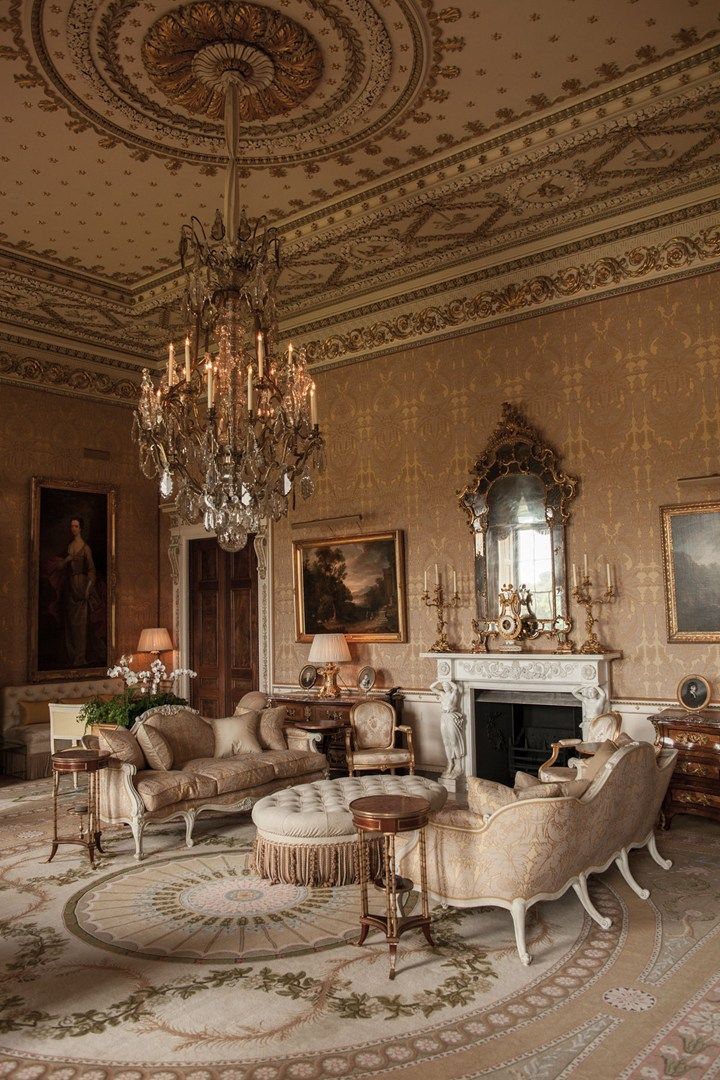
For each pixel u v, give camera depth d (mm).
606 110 6082
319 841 5461
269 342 5836
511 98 6016
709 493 7160
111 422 11109
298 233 7949
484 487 8391
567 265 8023
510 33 5305
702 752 6430
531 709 8656
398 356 9219
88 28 5148
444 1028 3531
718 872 5539
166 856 6191
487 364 8539
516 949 4348
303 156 6676
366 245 8273
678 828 6668
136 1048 3408
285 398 5656
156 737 6758
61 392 10562
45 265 8656
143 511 11422
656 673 7309
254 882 5547
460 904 4434
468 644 8469
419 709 8797
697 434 7250
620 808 4758
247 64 5473
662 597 7332
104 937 4609
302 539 9891
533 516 8078
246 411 5637
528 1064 3244
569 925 4660
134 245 8297
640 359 7590
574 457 7902
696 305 7320
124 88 5742
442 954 4305
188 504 5809
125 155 6613
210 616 11203
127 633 11102
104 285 9188
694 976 3984
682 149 6660
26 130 6238
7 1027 3598
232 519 5469
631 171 7023
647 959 4188
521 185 7148
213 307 5812
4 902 5199
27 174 6910
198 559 11414
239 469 5422
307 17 5125
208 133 6301
